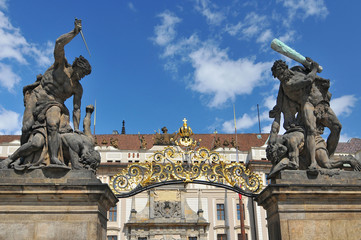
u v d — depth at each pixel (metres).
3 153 41.03
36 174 9.38
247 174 11.34
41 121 9.78
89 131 10.42
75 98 10.59
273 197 9.71
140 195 45.25
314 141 10.39
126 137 49.78
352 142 42.22
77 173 9.42
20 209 9.08
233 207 44.78
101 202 9.42
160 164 11.30
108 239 43.34
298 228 9.51
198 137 49.09
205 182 11.31
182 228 44.31
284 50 10.79
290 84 10.66
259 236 42.66
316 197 9.77
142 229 43.97
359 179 10.15
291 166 10.12
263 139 49.56
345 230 9.63
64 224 9.04
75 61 10.34
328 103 10.92
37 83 10.26
